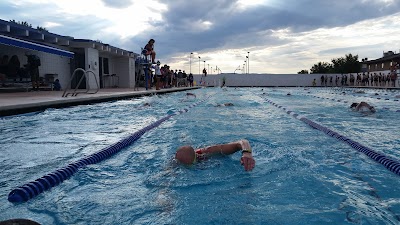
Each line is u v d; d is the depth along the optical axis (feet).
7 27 36.45
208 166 8.90
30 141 13.10
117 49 62.44
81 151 11.32
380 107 29.68
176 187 7.45
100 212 6.07
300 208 6.25
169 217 5.85
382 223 5.54
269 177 8.21
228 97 46.60
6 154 10.82
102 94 35.94
